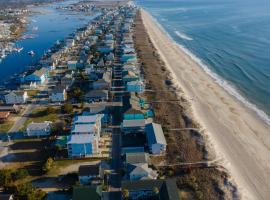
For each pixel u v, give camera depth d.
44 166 89.38
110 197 80.00
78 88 144.75
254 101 134.38
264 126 114.31
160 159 94.75
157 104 130.88
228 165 92.00
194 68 177.88
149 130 104.62
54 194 81.62
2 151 101.88
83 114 120.94
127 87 143.12
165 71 170.88
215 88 148.12
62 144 102.25
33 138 108.75
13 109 128.38
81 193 76.00
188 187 82.75
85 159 95.62
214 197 79.56
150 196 79.06
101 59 188.50
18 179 87.06
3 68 194.00
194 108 127.38
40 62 191.38
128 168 87.19
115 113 123.94
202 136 106.06
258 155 97.44
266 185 84.75
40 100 139.12
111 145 102.50
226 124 115.38
